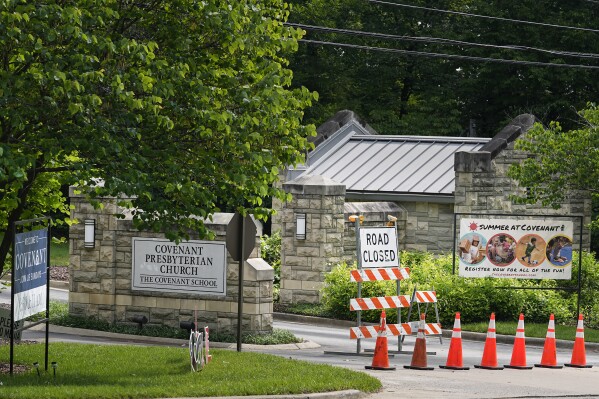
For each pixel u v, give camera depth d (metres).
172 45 17.42
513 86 54.22
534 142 36.84
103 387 15.72
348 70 59.44
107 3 16.78
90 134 15.94
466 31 55.66
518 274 31.22
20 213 18.77
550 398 17.44
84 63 15.52
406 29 58.59
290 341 26.28
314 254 32.88
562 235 31.12
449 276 31.50
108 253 28.00
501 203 36.78
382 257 24.70
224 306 26.52
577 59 52.66
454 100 57.47
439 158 40.22
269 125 17.30
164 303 27.39
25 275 16.52
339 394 16.38
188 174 17.23
